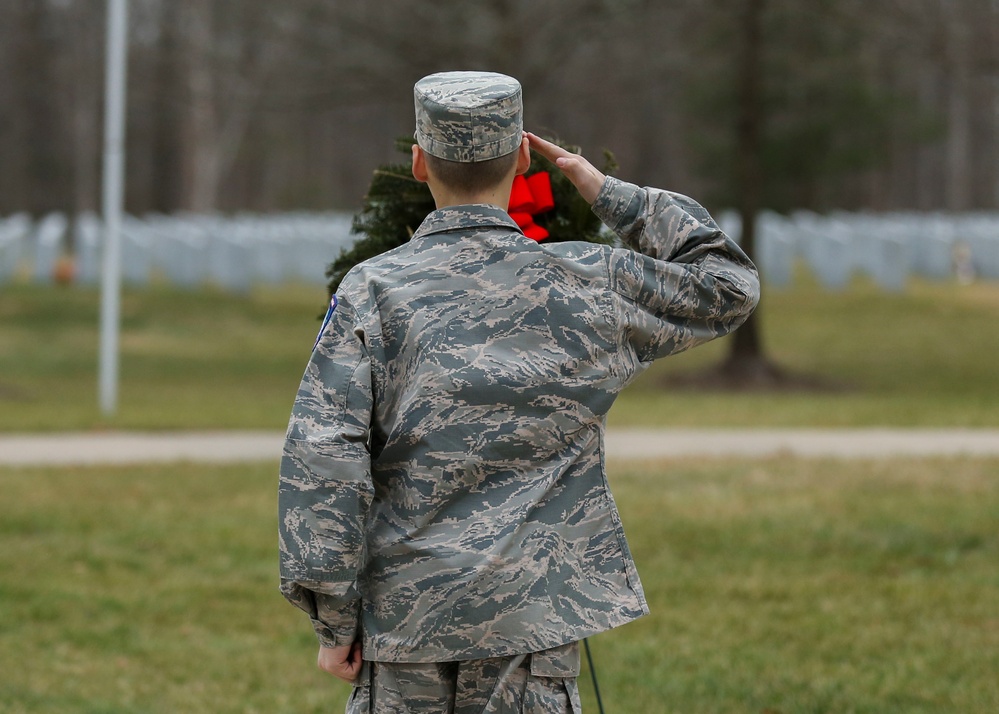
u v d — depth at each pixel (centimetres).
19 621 1316
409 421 523
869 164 6462
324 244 6706
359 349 527
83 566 1530
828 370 4294
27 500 1862
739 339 4047
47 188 12081
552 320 532
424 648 519
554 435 530
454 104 532
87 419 2750
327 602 521
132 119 10719
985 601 1346
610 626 532
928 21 3728
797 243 6494
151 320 5372
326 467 508
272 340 5047
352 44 4041
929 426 2719
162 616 1348
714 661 1171
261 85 4288
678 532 1677
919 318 5459
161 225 7319
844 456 2277
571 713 528
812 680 1104
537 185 619
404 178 679
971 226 7556
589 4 3831
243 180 14288
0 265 6512
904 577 1457
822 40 4556
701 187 8169
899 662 1148
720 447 2428
